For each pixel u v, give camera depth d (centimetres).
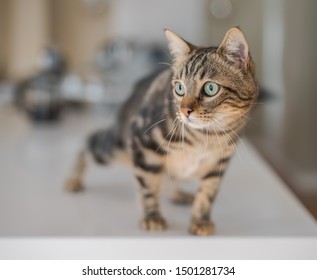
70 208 113
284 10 230
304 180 167
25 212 109
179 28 275
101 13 293
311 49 202
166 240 92
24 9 279
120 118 123
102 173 146
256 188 129
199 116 88
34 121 228
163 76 107
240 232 97
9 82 283
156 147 97
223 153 99
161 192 116
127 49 249
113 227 100
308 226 100
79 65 296
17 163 156
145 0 274
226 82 89
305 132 202
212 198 101
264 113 227
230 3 266
